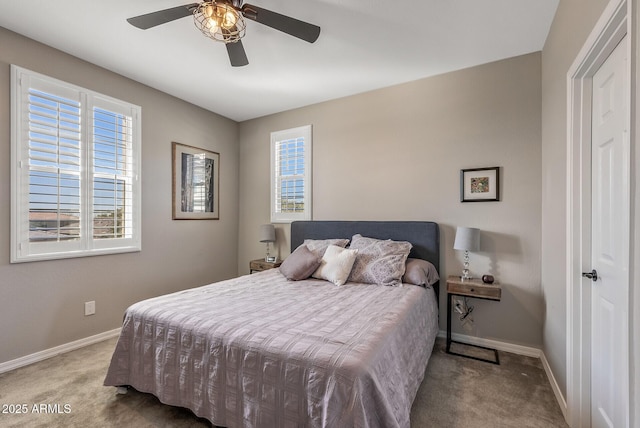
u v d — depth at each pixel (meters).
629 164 0.99
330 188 3.62
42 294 2.44
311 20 2.15
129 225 3.07
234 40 1.92
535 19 2.13
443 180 2.95
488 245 2.73
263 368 1.38
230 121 4.31
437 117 2.98
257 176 4.27
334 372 1.22
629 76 0.98
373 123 3.34
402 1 1.96
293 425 1.29
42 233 2.43
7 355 2.25
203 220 3.90
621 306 1.33
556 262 2.05
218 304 1.98
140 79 3.08
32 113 2.36
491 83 2.74
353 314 1.80
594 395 1.60
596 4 1.35
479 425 1.69
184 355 1.65
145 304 1.96
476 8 2.02
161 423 1.67
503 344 2.67
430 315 2.45
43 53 2.43
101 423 1.67
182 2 1.96
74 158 2.63
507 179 2.66
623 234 1.31
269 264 3.69
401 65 2.79
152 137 3.28
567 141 1.76
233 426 1.45
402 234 3.04
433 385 2.09
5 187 2.24
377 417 1.21
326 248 3.06
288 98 3.58
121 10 2.03
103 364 2.36
